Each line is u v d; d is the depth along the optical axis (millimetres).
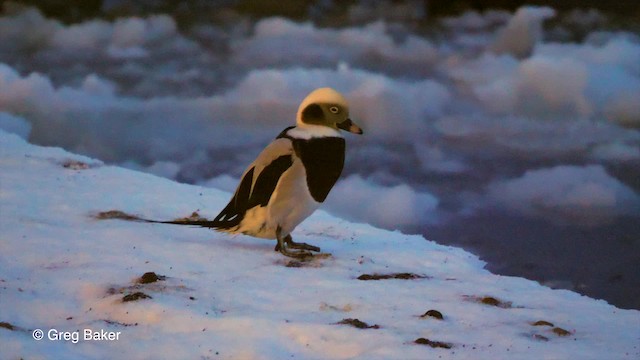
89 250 9656
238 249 10148
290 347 6965
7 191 12016
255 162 9891
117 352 6812
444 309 8047
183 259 9539
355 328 7277
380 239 11305
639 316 8016
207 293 8352
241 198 9930
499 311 8039
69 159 14094
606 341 7168
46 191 12203
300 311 7902
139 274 8844
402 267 9797
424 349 6793
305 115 9781
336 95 9672
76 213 11305
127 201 12055
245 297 8289
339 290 8602
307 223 11820
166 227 10977
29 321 7559
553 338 7219
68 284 8477
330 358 6809
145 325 7453
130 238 10258
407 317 7762
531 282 9391
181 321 7461
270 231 9891
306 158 9602
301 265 9609
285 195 9641
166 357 6707
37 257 9320
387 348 6789
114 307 7809
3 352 6547
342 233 11438
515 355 6707
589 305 8422
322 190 9750
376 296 8445
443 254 10492
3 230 10242
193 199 12508
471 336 7195
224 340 7031
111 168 13883
